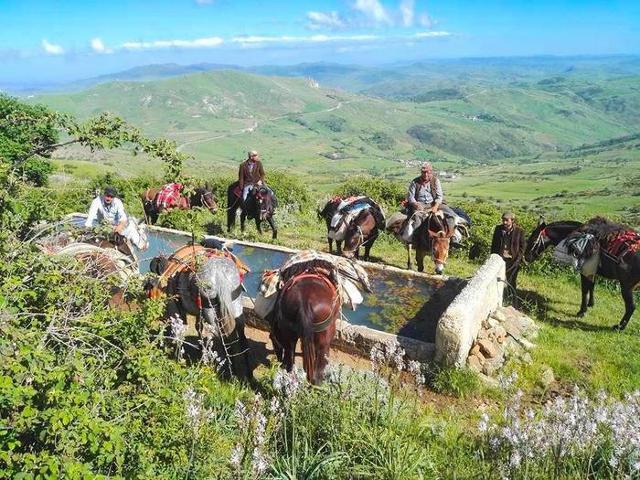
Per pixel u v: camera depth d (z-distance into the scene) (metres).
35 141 4.52
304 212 21.75
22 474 2.94
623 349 9.50
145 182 23.08
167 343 7.94
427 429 6.14
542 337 9.70
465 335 7.84
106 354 4.07
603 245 10.52
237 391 6.81
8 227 4.22
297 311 6.58
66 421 3.04
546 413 5.43
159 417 4.02
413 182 12.44
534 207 137.25
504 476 4.64
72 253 6.81
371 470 5.01
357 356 8.65
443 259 11.59
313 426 5.40
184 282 7.50
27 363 3.23
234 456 4.40
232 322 7.25
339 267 7.77
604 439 5.26
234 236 16.11
